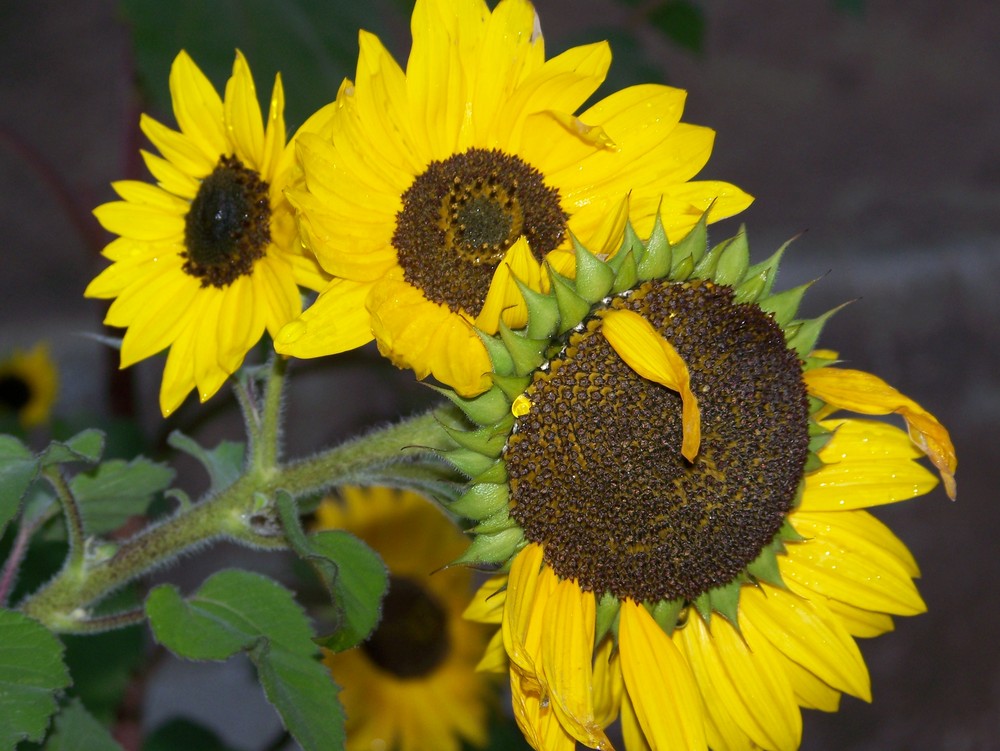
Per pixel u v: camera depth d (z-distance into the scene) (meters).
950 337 2.08
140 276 0.90
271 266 0.88
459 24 0.88
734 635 0.91
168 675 1.50
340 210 0.86
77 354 1.68
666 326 0.86
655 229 0.86
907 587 0.91
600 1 2.44
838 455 0.91
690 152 0.89
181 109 0.90
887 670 1.73
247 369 0.90
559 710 0.86
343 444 0.90
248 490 0.90
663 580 0.88
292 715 0.86
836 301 2.07
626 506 0.86
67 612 0.91
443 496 0.90
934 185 2.29
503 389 0.85
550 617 0.87
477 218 0.87
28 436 1.22
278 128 0.88
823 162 2.32
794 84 2.49
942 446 0.88
